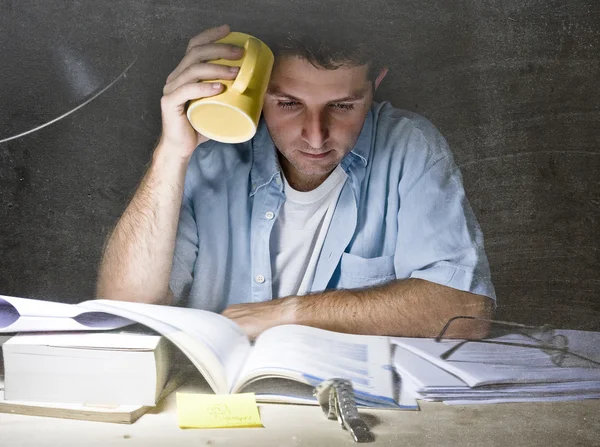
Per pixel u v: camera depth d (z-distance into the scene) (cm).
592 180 172
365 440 81
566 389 96
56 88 163
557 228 174
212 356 91
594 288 174
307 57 142
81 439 80
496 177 172
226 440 81
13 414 86
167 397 92
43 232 169
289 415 88
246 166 150
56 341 88
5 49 161
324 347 103
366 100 144
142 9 160
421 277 143
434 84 166
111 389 88
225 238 151
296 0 150
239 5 154
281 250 152
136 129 165
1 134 164
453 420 87
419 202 150
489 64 167
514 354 109
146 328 100
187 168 149
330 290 138
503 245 173
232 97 103
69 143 166
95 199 168
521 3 164
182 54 162
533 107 169
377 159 151
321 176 149
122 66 163
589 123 170
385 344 109
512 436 83
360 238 151
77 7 160
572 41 167
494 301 146
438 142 153
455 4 163
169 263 143
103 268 144
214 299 152
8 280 170
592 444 82
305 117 142
